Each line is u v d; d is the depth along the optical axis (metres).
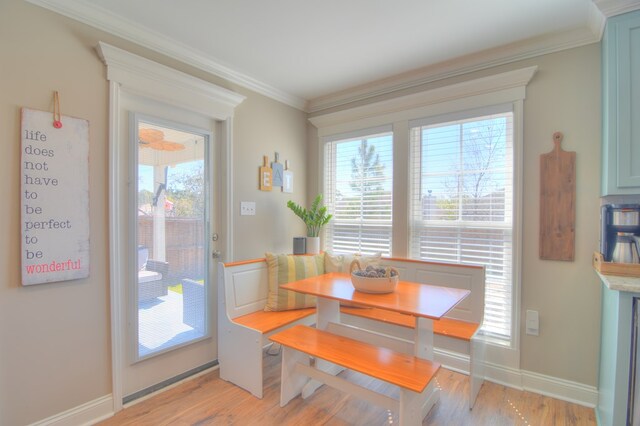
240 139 2.82
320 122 3.40
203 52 2.43
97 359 1.92
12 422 1.62
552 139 2.17
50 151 1.72
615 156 1.74
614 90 1.73
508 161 2.37
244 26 2.08
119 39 2.03
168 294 2.33
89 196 1.88
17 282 1.63
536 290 2.22
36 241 1.67
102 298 1.94
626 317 1.50
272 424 1.89
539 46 2.21
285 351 2.05
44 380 1.72
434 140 2.71
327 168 3.41
